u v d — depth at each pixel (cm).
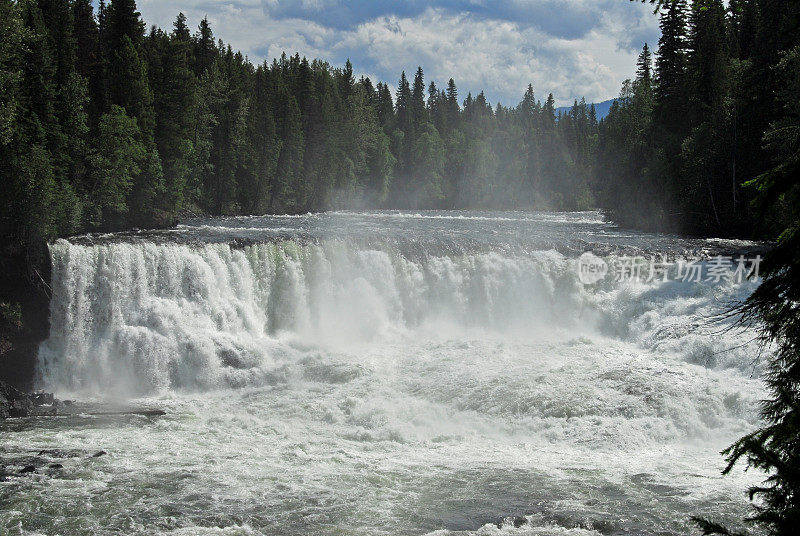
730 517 1294
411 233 4050
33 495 1352
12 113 3044
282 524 1255
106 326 2522
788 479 605
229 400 2241
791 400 676
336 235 3422
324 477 1510
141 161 4575
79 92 4259
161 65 5503
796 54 3731
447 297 3080
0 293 2438
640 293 2925
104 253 2558
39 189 2677
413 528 1252
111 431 1856
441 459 1673
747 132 4588
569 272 3102
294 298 2922
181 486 1424
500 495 1416
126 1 5556
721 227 4672
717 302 2727
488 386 2144
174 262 2686
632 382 2102
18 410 2023
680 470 1582
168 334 2508
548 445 1808
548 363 2350
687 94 5403
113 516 1266
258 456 1658
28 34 3434
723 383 2067
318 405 2116
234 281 2823
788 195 695
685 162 4912
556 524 1279
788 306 690
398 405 2075
